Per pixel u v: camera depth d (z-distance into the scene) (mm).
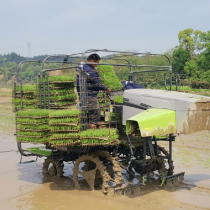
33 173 9172
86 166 7543
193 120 6320
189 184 7777
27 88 8312
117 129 7219
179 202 6648
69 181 8289
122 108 7289
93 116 7434
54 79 7738
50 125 6949
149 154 7926
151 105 6840
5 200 7070
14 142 13547
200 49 34750
